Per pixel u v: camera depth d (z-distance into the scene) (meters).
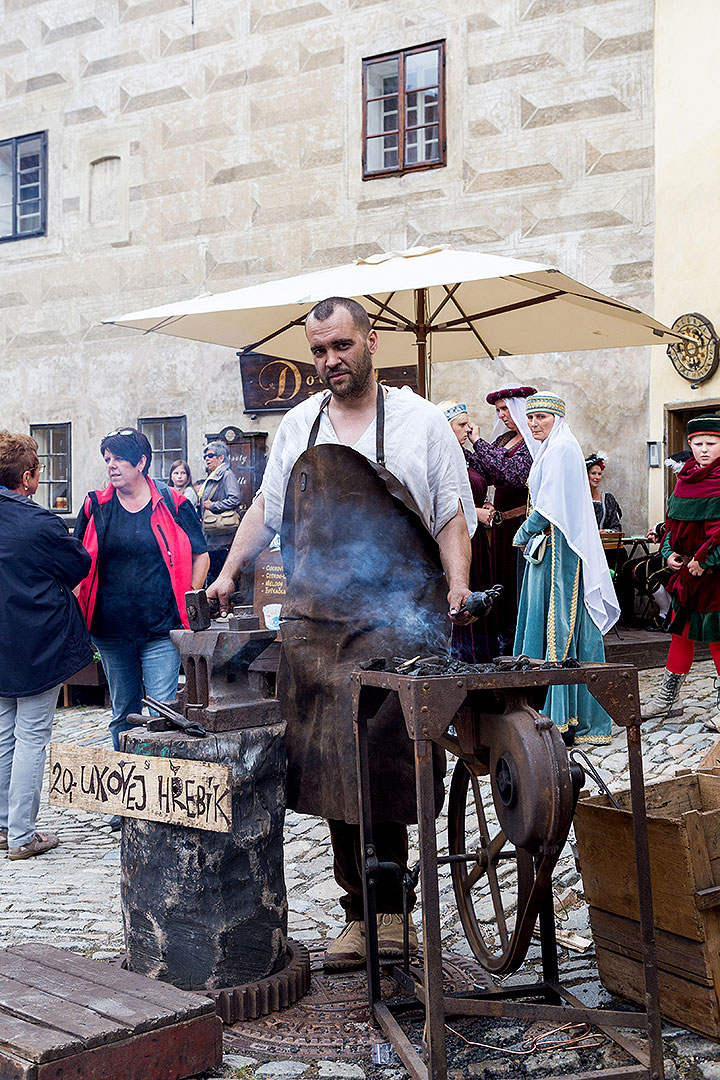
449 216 11.57
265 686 3.49
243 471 11.63
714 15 9.94
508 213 11.19
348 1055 2.95
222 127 13.20
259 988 3.18
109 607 5.48
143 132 13.84
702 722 6.86
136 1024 2.71
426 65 11.72
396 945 3.46
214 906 3.17
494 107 11.25
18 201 14.98
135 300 13.99
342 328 3.33
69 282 14.52
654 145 10.35
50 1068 2.55
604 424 10.52
